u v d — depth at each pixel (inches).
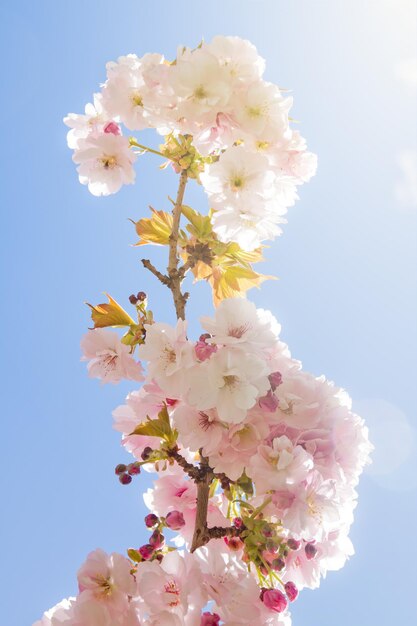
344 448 32.9
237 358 31.4
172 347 32.2
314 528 31.1
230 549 33.0
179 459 33.2
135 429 33.1
